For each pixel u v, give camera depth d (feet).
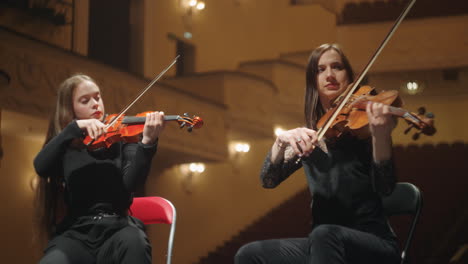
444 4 40.52
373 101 6.86
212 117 33.83
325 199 7.11
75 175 7.27
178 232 34.50
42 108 23.65
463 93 41.96
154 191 33.58
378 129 6.45
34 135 26.08
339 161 7.14
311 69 7.74
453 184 32.14
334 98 7.49
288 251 7.10
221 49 40.52
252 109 37.35
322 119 7.17
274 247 7.14
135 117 7.52
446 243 27.32
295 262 7.06
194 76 36.35
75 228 7.08
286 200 40.19
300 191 40.52
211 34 39.58
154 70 34.37
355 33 42.16
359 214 6.97
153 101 29.48
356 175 7.09
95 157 7.39
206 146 33.06
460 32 39.88
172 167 34.86
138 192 32.65
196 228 35.81
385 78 42.86
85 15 28.78
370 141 7.30
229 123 35.45
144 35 33.58
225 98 35.60
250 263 7.09
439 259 26.53
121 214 7.28
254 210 39.93
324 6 45.55
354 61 41.91
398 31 41.09
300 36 45.24
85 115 7.73
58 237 7.10
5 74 21.66
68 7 28.07
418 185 32.58
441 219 29.30
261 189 40.68
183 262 34.65
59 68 24.52
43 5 26.58
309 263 6.44
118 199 7.27
